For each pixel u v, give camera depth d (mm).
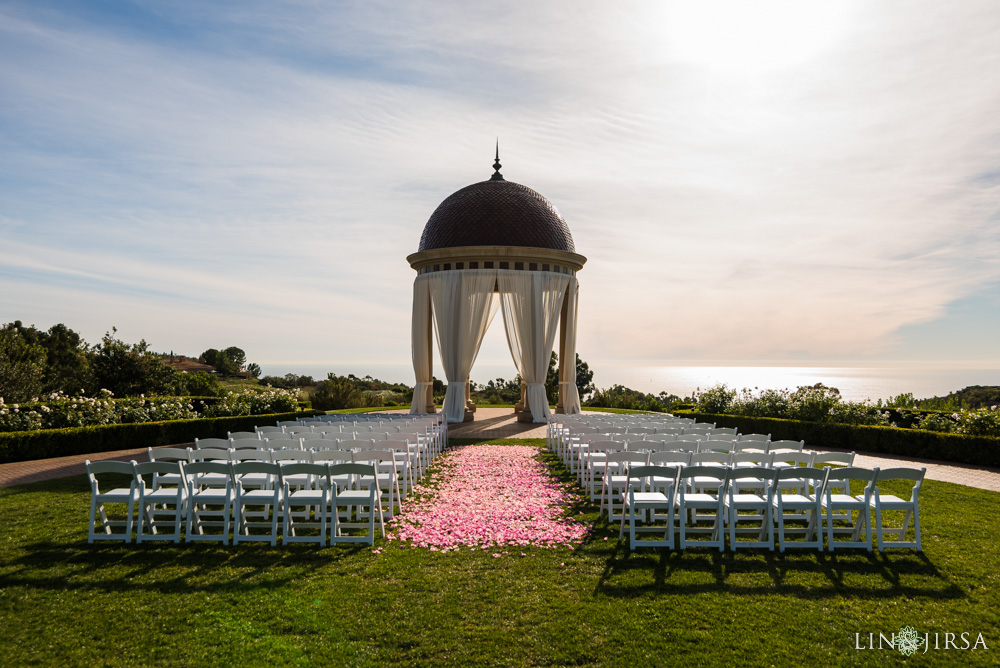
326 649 4926
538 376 22328
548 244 22812
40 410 16281
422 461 13016
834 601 5914
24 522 8562
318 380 58375
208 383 33875
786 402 19625
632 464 10672
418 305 23328
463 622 5395
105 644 5016
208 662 4746
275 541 7605
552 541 7715
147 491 8203
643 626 5332
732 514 7430
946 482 11812
